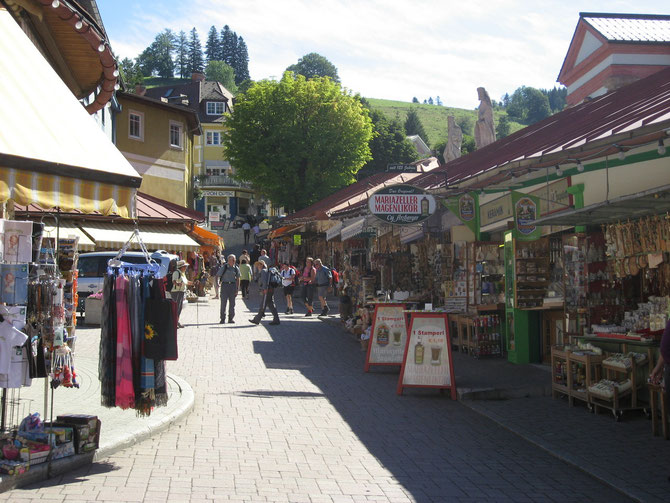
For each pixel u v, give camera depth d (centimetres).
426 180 1792
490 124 2369
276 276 2033
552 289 1255
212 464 655
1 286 597
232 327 1934
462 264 1509
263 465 660
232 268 2041
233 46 18488
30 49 802
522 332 1279
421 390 1102
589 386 914
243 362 1337
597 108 1372
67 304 680
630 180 1068
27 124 643
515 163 944
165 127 3300
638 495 585
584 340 988
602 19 1984
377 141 7250
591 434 800
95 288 2034
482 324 1350
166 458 671
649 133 690
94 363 1236
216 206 7750
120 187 687
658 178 1011
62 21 1095
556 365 1027
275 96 5053
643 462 684
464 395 1022
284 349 1532
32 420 621
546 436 794
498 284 1441
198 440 746
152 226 2639
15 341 596
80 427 641
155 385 709
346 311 1934
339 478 628
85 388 979
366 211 1775
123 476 608
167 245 2550
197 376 1169
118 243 2388
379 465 677
